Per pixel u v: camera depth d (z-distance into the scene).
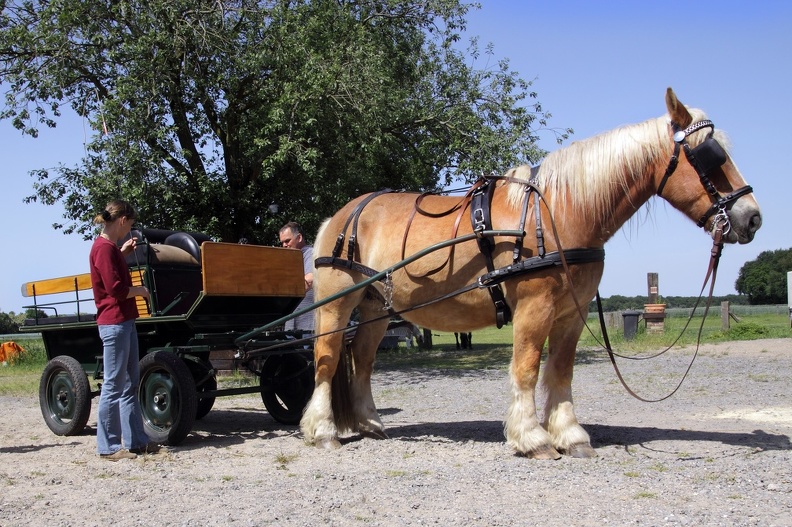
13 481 5.38
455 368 15.24
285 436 7.26
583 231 5.57
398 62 18.36
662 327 21.44
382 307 6.82
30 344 25.28
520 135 16.16
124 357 6.25
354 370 7.01
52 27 14.33
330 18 16.20
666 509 4.16
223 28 14.67
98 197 14.25
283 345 6.91
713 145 5.22
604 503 4.33
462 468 5.40
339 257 6.65
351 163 16.86
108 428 6.23
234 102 15.94
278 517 4.22
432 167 18.33
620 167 5.54
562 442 5.73
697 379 11.30
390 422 8.09
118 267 6.17
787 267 58.03
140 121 14.02
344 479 5.17
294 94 14.36
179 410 6.59
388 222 6.47
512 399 5.71
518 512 4.21
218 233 16.03
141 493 4.93
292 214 16.45
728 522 3.90
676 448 5.84
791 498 4.33
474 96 17.41
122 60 14.62
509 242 5.65
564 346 5.88
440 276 6.01
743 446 5.84
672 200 5.50
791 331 21.47
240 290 7.02
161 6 14.16
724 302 22.28
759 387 10.12
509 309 5.81
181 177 15.23
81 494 4.96
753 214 5.16
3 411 10.24
